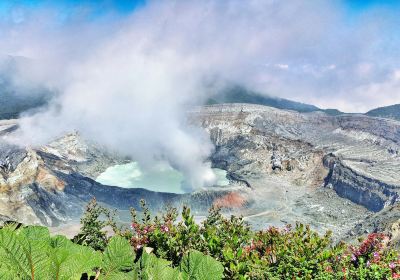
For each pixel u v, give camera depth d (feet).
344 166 613.11
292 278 42.65
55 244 11.06
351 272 44.14
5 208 432.66
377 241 52.24
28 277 9.05
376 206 511.81
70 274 9.87
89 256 10.59
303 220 488.02
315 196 581.94
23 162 535.19
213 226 48.60
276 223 480.64
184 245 39.50
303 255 47.24
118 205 546.67
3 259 8.95
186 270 11.69
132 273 11.24
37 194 479.41
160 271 11.37
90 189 563.89
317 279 42.88
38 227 11.31
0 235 9.13
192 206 571.69
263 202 564.30
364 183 548.72
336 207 535.19
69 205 495.82
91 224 82.23
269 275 41.01
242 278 28.50
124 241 11.62
